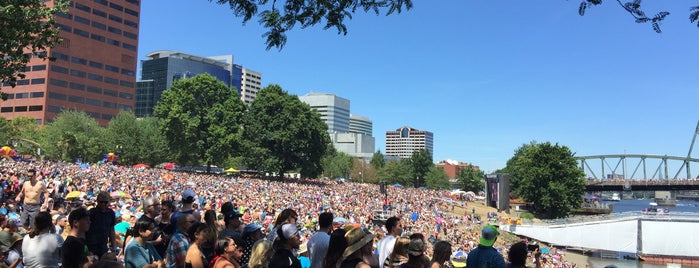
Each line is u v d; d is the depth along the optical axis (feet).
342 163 444.14
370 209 165.48
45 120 422.00
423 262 20.15
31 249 23.21
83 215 23.80
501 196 147.02
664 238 168.76
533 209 279.69
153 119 304.71
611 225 175.42
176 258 22.70
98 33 466.29
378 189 255.50
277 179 263.90
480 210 263.49
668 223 169.37
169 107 242.58
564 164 256.11
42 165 136.26
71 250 21.70
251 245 25.67
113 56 479.00
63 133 272.10
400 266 20.44
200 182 161.07
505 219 211.41
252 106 268.62
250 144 257.75
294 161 268.82
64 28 436.35
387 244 24.97
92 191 82.07
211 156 240.73
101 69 468.34
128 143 278.26
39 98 425.28
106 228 27.61
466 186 399.44
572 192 256.73
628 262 168.14
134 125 285.23
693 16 18.94
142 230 24.08
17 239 29.04
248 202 117.70
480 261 21.17
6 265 27.71
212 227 22.07
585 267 155.63
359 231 19.38
